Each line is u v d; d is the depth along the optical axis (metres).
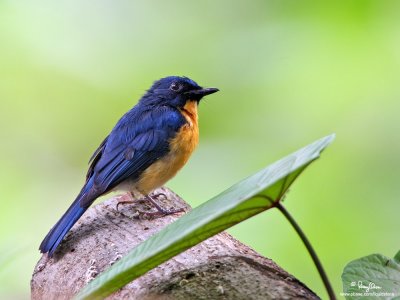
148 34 15.12
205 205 4.80
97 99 14.69
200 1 15.16
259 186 4.43
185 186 12.88
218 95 14.10
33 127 14.47
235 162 13.24
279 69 14.07
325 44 13.88
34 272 7.05
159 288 5.54
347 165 12.70
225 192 4.81
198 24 15.07
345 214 11.94
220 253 6.00
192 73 14.57
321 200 12.16
